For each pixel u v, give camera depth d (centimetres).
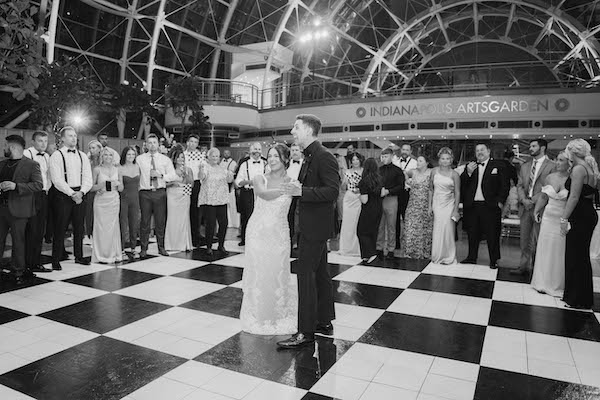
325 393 214
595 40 2286
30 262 435
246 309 301
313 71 2489
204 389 217
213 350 264
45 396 209
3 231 414
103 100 1590
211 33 2067
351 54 2623
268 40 2212
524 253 468
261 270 298
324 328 293
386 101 1780
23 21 287
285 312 306
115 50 1833
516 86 1636
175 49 2009
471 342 282
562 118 1587
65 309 337
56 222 458
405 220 561
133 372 234
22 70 297
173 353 259
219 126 2023
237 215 834
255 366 243
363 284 423
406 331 300
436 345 277
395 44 2672
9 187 393
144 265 487
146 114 1730
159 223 541
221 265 489
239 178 596
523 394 216
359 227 521
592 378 234
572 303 356
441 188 521
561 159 389
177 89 1706
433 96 1714
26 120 1506
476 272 479
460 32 2753
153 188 525
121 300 360
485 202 502
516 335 295
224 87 2081
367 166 507
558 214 393
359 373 237
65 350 262
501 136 1673
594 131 1559
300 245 275
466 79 1841
